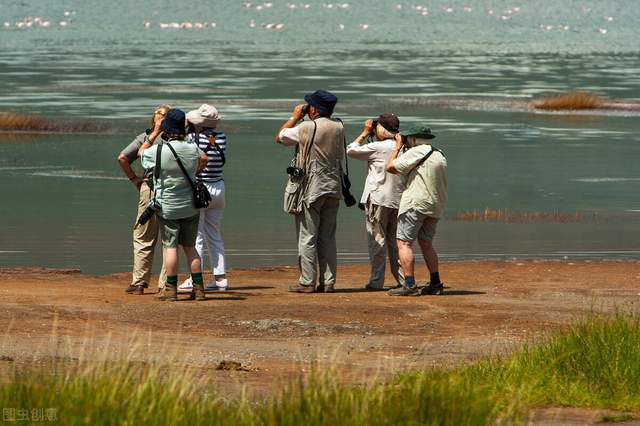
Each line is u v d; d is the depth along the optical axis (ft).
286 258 193.77
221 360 100.48
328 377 74.28
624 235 222.48
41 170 329.93
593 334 96.27
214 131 144.77
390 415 69.82
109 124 478.18
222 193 145.28
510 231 226.79
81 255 194.39
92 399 68.03
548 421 79.30
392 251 149.07
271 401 74.84
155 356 99.30
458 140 426.92
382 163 146.00
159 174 132.16
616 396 86.94
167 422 66.80
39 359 93.35
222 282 146.41
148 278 141.18
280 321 119.55
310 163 142.72
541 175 326.65
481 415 73.15
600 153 387.55
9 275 164.55
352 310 127.65
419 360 101.76
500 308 131.23
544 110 579.07
